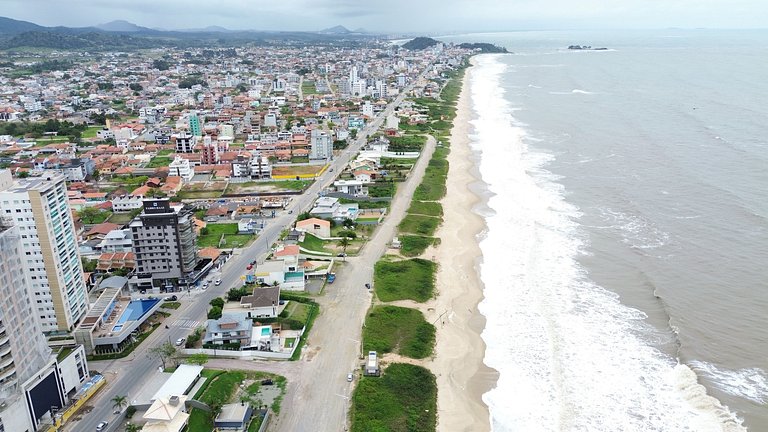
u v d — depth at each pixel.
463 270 146.88
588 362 106.50
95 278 145.38
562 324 119.44
